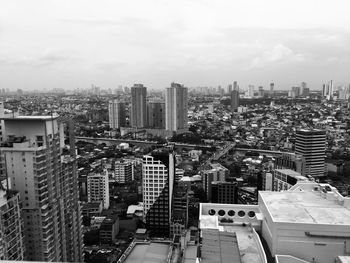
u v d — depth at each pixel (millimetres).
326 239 45844
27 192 105812
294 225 46281
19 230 98312
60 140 126375
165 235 174000
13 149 103938
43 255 108562
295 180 171500
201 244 46875
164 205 173750
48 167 109812
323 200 56156
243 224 58969
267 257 47375
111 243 173875
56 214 114625
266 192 60781
